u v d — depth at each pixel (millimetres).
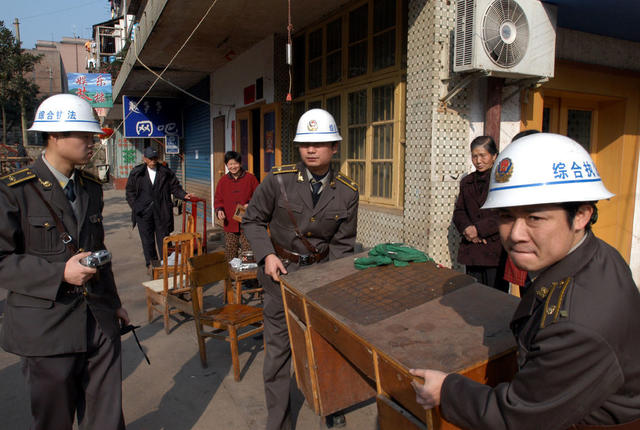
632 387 1132
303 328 2463
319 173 2756
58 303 2021
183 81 10164
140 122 11383
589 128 5477
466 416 1275
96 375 2193
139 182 6402
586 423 1205
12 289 1951
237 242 5934
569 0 3699
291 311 2596
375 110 4902
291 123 6520
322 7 5250
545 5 3686
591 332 1056
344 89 5387
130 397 3246
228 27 5961
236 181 5812
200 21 5613
